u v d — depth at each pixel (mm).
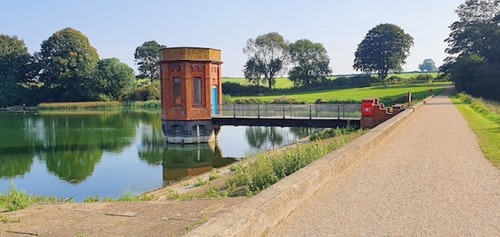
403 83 100625
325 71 108375
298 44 107312
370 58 113875
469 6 86500
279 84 121062
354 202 7340
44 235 7684
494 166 10297
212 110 37406
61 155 30484
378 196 7703
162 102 37281
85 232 7738
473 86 65062
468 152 12516
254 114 42562
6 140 38750
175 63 35906
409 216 6473
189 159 29109
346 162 10586
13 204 10086
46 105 88562
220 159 28953
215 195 11602
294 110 37719
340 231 5855
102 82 95375
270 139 39000
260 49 108562
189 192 13969
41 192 19625
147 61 130750
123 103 93500
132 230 7715
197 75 36156
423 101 40438
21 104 95375
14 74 102562
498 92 63062
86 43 103875
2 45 103500
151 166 26312
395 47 111312
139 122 56562
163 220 8250
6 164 27141
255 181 11680
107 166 26266
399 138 16234
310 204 7285
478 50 81375
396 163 11031
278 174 11688
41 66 100438
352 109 36656
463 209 6797
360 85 104188
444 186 8383
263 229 5723
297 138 38562
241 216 5336
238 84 98438
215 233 4738
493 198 7426
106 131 45812
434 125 20719
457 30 86938
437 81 103500
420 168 10289
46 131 46094
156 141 38000
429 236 5602
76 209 9477
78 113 75688
